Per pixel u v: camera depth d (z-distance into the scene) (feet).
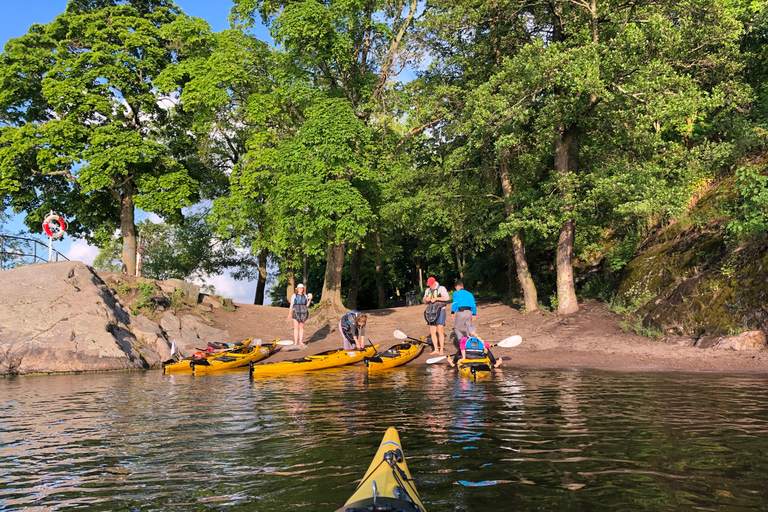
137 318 60.18
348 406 23.82
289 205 63.77
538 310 60.59
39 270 58.23
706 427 17.31
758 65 70.38
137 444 17.40
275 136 70.74
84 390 33.60
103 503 11.73
